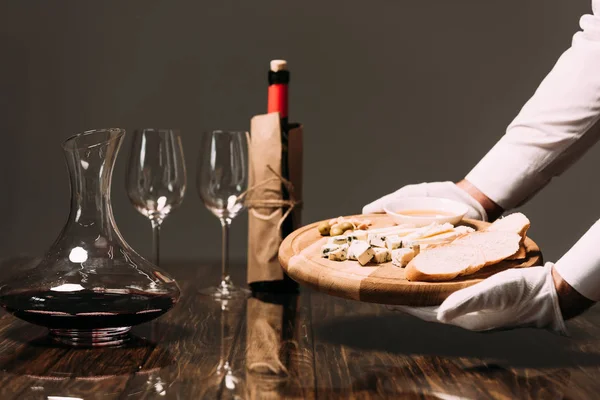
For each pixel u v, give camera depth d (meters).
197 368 0.96
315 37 2.97
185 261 1.70
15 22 2.96
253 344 1.07
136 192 1.33
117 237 1.09
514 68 2.98
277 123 1.38
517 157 1.39
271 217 1.38
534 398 0.87
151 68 2.97
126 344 1.06
